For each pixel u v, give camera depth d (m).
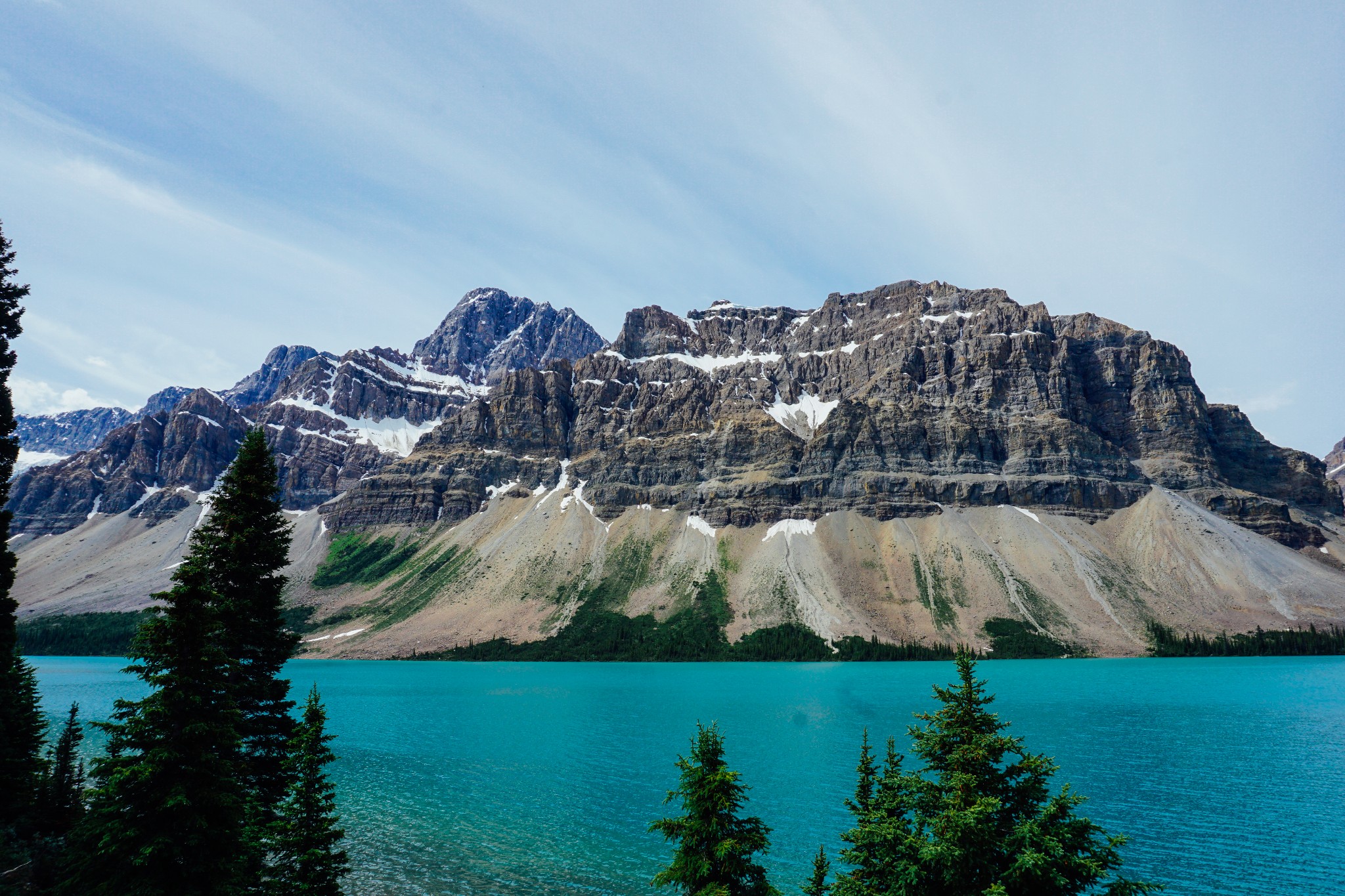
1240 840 61.69
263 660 43.25
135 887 27.62
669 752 103.56
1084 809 70.50
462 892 52.75
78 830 29.20
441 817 71.56
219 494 44.88
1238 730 110.75
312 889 34.19
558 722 128.75
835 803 74.12
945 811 27.27
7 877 36.88
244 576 42.41
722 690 173.62
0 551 48.38
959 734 28.72
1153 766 87.56
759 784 81.31
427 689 182.88
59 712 133.12
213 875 29.31
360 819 70.81
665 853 61.34
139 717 29.47
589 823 69.44
